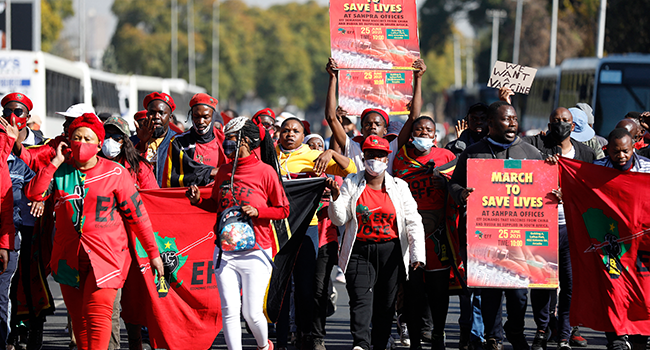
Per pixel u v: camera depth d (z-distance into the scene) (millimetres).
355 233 11133
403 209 11141
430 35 129625
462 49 162875
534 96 49312
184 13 156875
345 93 13688
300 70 173000
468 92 89312
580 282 11438
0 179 10391
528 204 10977
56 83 39562
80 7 75562
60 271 9805
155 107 12508
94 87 46812
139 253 10344
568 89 38781
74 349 12531
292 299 13766
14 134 10680
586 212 11367
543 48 95438
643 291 11234
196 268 11125
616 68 32969
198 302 11109
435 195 11875
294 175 12547
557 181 11016
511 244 10969
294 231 11398
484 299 11375
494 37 116812
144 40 148500
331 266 12344
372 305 11320
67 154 9836
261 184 10242
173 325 10961
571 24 71188
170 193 11117
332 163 12031
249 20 172375
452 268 11781
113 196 9805
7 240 10453
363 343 11023
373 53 13758
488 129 12445
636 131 15141
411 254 11016
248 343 13492
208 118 12477
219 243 10109
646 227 11203
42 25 96375
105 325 9727
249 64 166125
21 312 11711
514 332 11211
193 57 143375
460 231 11414
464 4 126500
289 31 182500
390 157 12531
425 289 11977
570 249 11484
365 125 12680
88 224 9656
